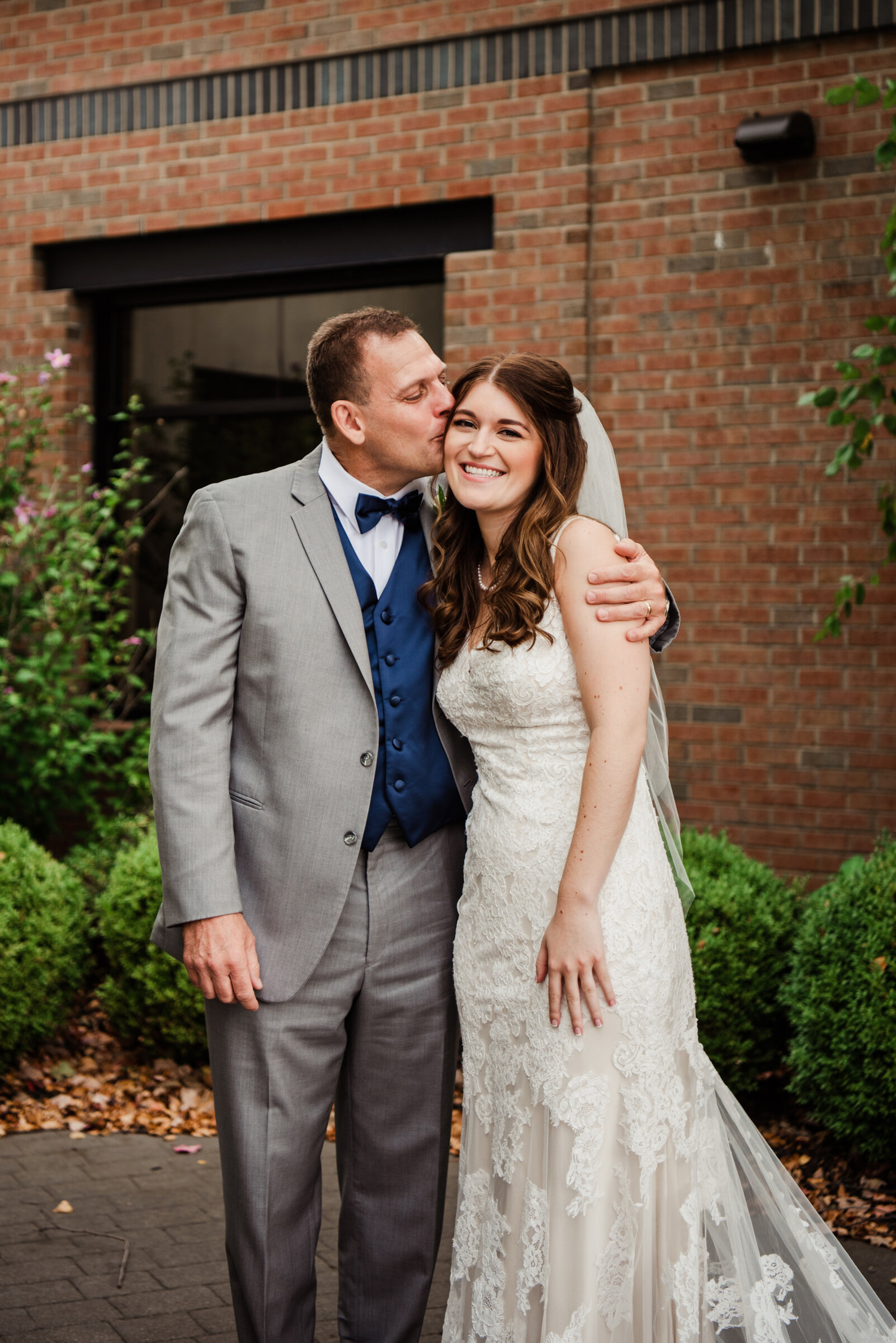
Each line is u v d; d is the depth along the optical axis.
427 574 2.58
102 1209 3.57
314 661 2.44
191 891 2.35
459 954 2.44
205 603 2.45
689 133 5.26
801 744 5.17
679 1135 2.30
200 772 2.40
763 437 5.20
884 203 4.99
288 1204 2.46
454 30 5.59
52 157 6.49
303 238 6.07
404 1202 2.59
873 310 5.02
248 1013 2.43
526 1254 2.23
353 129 5.83
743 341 5.21
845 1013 3.62
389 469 2.54
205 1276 3.18
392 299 6.02
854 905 3.83
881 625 5.05
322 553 2.48
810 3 5.01
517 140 5.52
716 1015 3.99
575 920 2.21
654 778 2.61
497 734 2.37
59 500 6.50
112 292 6.61
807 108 5.07
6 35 6.56
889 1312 2.61
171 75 6.18
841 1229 3.37
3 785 5.82
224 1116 2.48
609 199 5.40
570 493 2.35
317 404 2.57
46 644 5.80
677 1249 2.29
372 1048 2.55
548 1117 2.24
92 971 5.26
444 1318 3.00
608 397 5.43
